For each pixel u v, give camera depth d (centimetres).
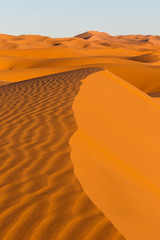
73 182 414
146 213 414
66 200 378
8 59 6612
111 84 1293
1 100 1010
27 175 439
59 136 579
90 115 765
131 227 357
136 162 615
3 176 440
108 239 322
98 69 1600
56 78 1327
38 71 4075
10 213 363
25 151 519
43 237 330
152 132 869
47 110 775
